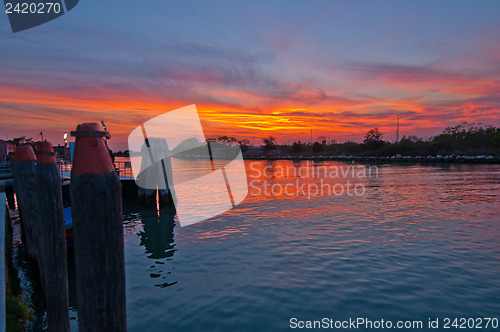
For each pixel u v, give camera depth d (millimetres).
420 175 37844
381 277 7719
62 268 4609
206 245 10625
